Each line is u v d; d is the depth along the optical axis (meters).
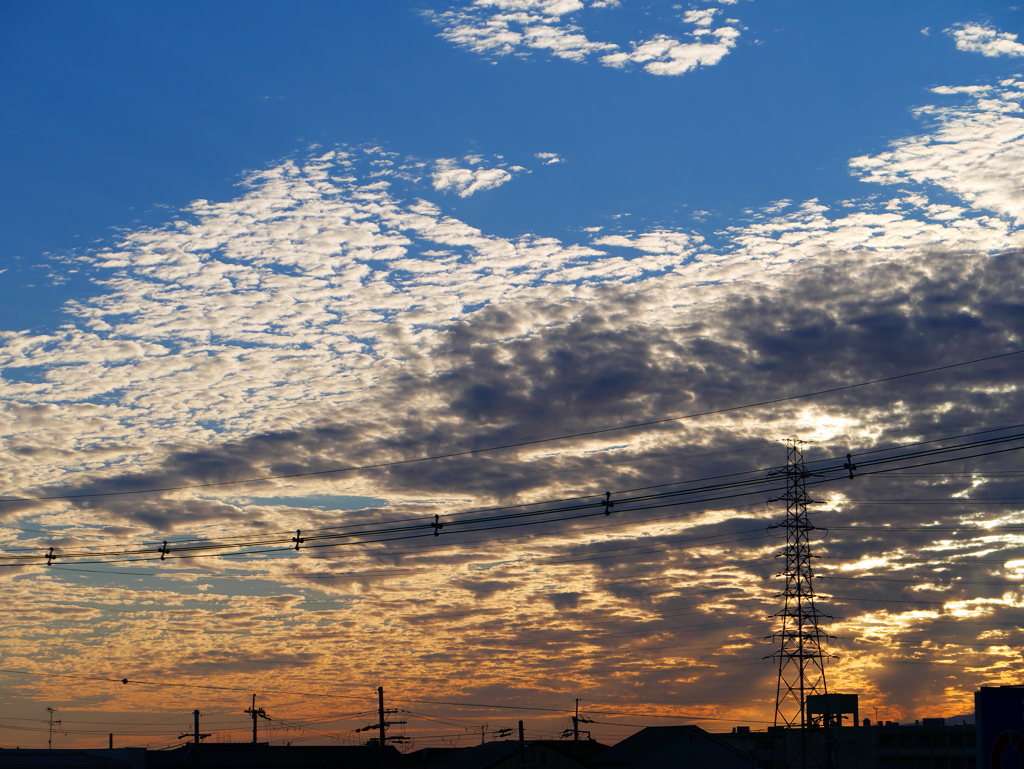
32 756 60.97
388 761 83.06
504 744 85.31
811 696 74.19
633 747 83.00
